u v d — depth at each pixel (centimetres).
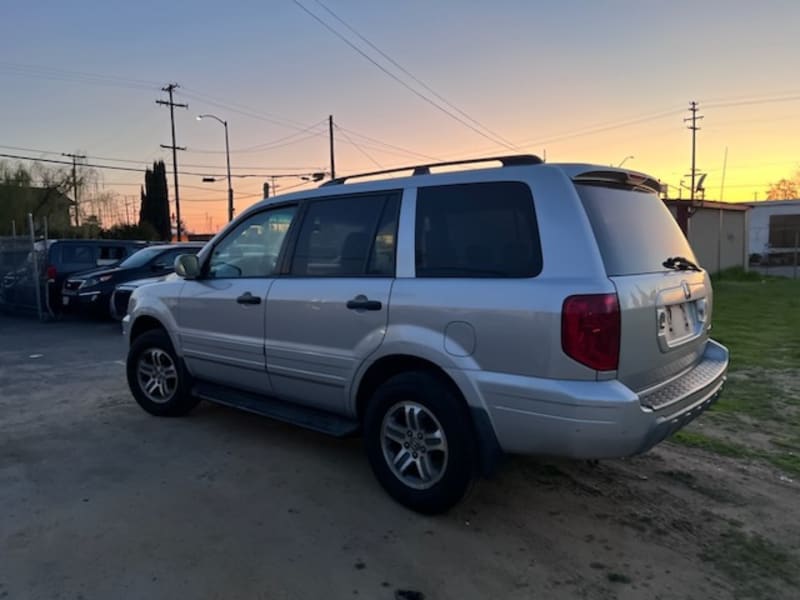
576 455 283
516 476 396
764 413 533
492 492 373
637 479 393
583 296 275
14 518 338
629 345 283
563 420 279
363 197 381
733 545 311
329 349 380
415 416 341
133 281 1129
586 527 330
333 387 384
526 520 337
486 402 304
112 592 268
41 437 479
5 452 445
